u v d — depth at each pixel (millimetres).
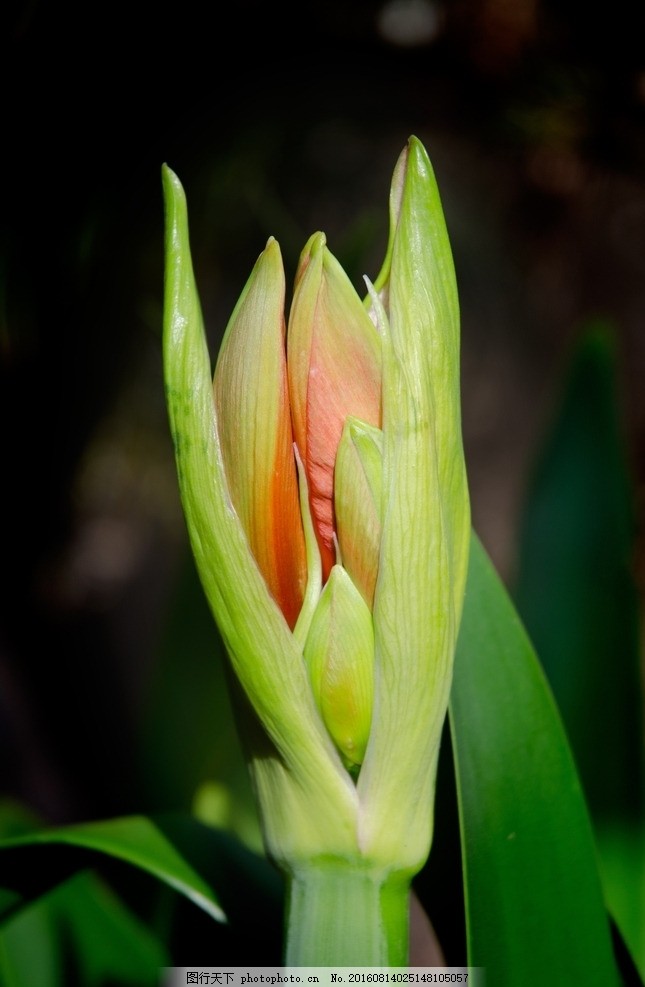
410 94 551
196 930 426
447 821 383
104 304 549
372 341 341
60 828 397
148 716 508
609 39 498
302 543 345
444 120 583
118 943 445
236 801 509
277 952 399
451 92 544
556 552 447
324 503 344
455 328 344
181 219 342
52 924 443
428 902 390
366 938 346
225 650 346
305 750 344
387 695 342
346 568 343
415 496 339
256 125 548
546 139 550
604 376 452
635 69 500
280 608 345
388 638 340
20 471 581
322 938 346
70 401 574
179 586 505
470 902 369
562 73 514
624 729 433
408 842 346
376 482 340
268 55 512
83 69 474
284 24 500
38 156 484
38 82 471
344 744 344
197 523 343
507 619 380
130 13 469
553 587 446
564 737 376
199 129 526
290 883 350
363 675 342
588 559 444
